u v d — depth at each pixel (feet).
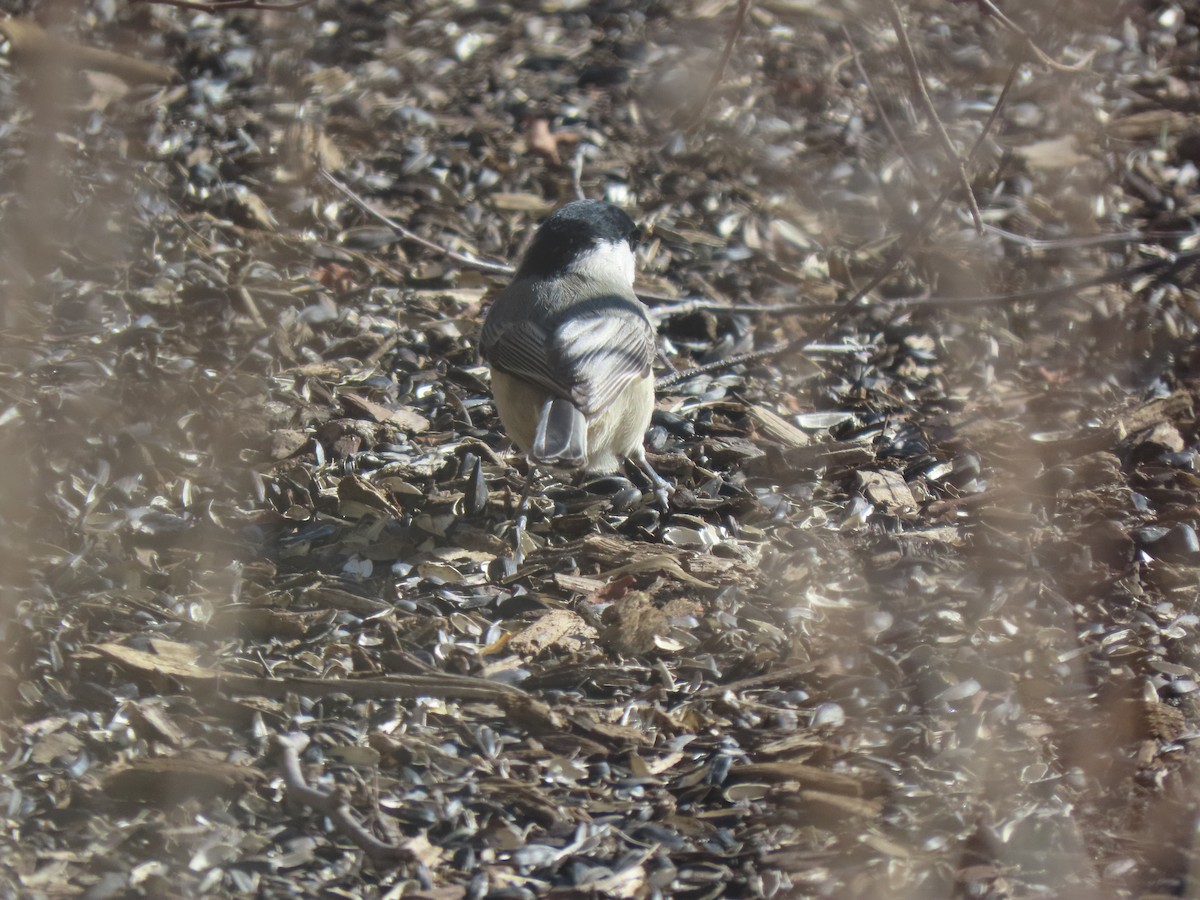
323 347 17.15
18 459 13.69
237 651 11.89
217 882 9.41
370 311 17.90
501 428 15.92
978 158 21.03
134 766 10.34
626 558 13.46
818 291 18.92
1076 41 23.89
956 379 17.21
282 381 16.31
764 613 12.64
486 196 20.40
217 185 19.70
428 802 10.26
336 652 11.91
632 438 14.52
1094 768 10.62
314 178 20.04
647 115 22.45
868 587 13.08
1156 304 18.37
